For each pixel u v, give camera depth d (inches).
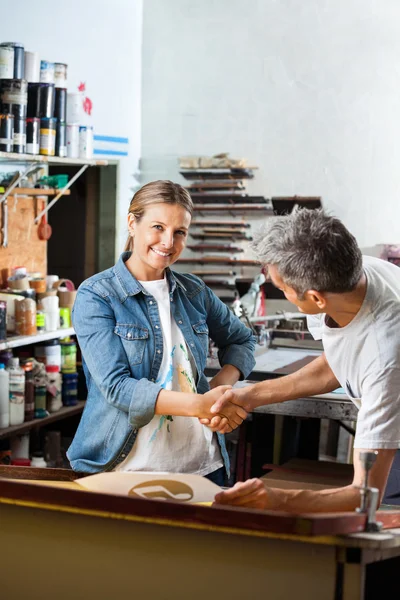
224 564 63.9
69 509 65.9
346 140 243.4
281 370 146.4
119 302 102.0
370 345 75.9
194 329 107.9
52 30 210.4
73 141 187.5
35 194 194.2
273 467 137.1
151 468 101.0
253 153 252.2
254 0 248.7
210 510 62.7
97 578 66.8
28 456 186.2
